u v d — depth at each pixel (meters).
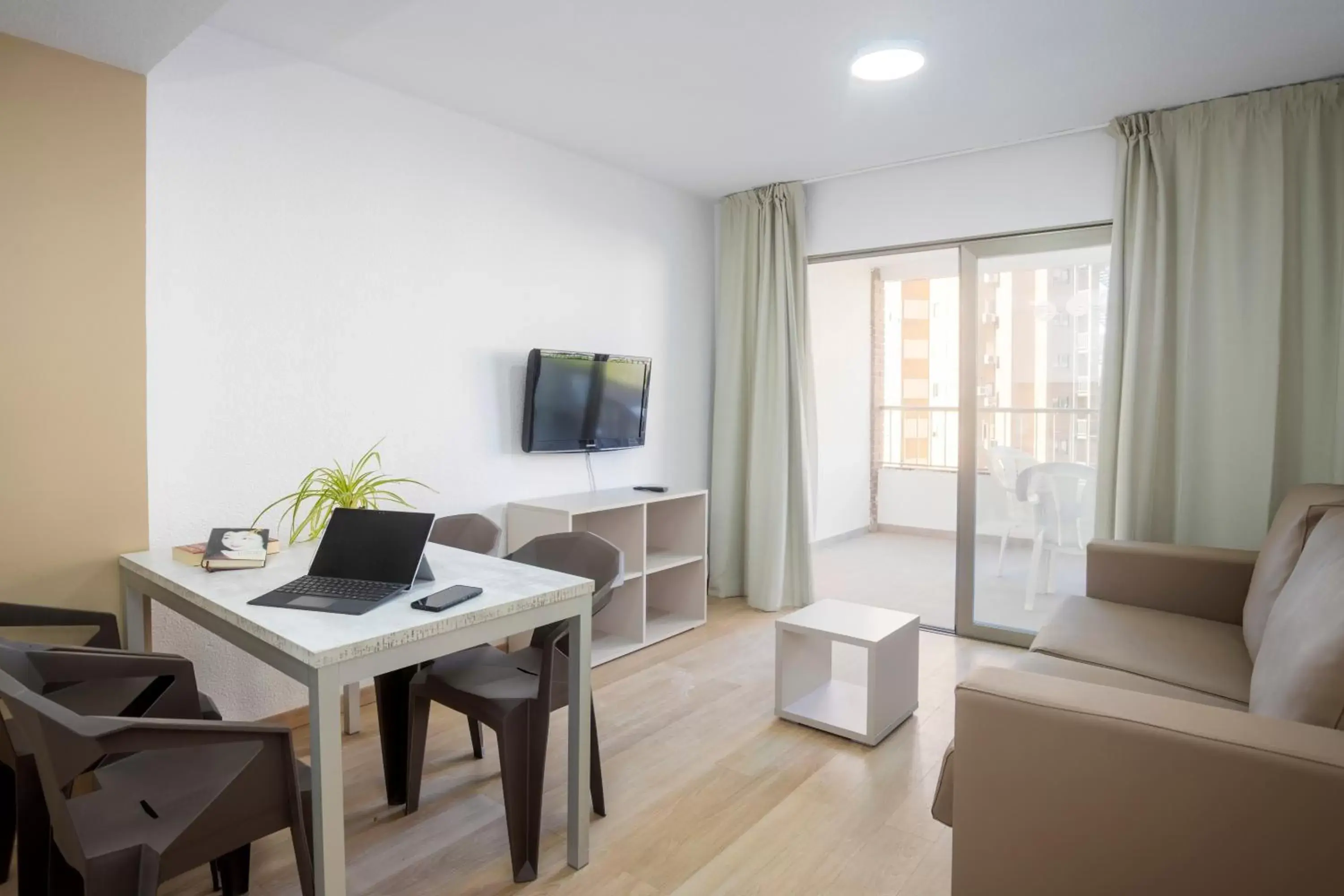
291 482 2.83
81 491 2.26
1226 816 1.27
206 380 2.61
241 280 2.68
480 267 3.45
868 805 2.30
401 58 2.81
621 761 2.58
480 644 1.73
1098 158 3.51
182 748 1.29
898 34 2.59
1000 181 3.78
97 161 2.26
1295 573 2.04
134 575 2.24
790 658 2.94
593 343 4.00
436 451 3.30
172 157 2.50
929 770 2.52
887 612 3.03
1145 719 1.36
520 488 3.67
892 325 6.93
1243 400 3.10
